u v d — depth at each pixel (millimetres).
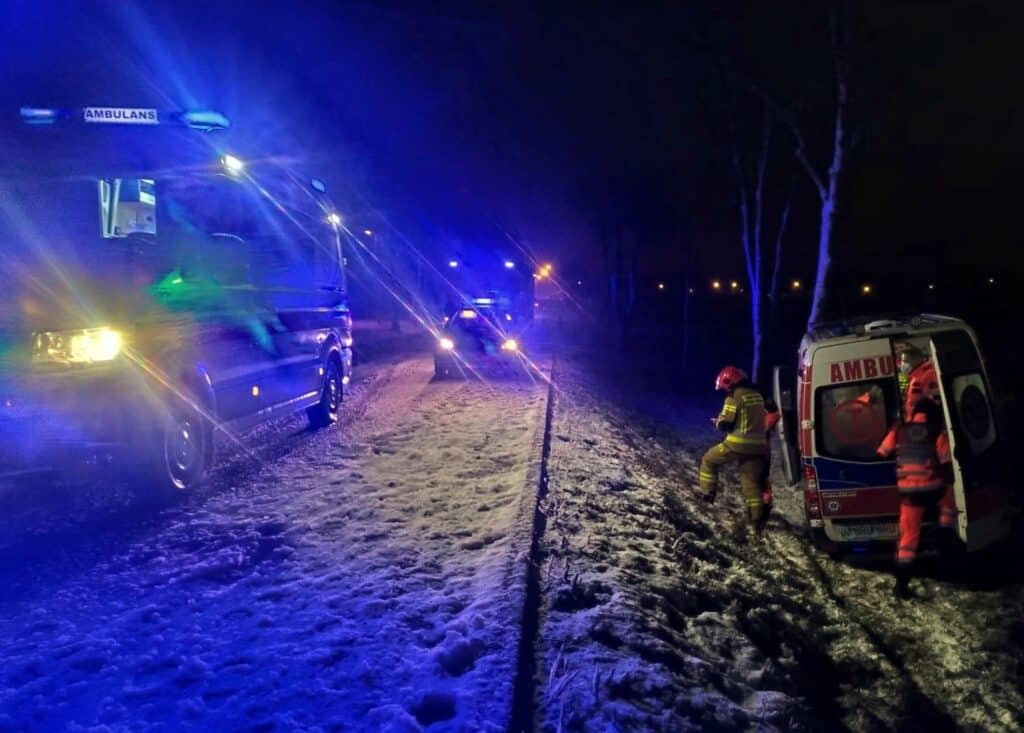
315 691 3816
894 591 7805
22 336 5977
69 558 5664
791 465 8922
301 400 10031
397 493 7504
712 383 26531
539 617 4816
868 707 5434
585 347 35750
